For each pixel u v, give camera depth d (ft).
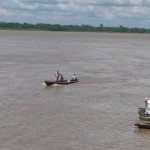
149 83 456.45
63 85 437.99
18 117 293.43
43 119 289.74
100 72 545.03
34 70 552.41
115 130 266.77
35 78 480.23
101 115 304.09
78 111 316.19
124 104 343.67
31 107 326.65
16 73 518.78
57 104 339.98
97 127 272.51
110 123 282.77
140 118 285.43
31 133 256.32
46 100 355.97
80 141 244.01
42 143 238.68
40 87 422.41
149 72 550.77
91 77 497.87
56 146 234.79
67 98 367.04
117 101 355.36
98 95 382.01
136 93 393.70
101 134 257.55
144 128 271.49
